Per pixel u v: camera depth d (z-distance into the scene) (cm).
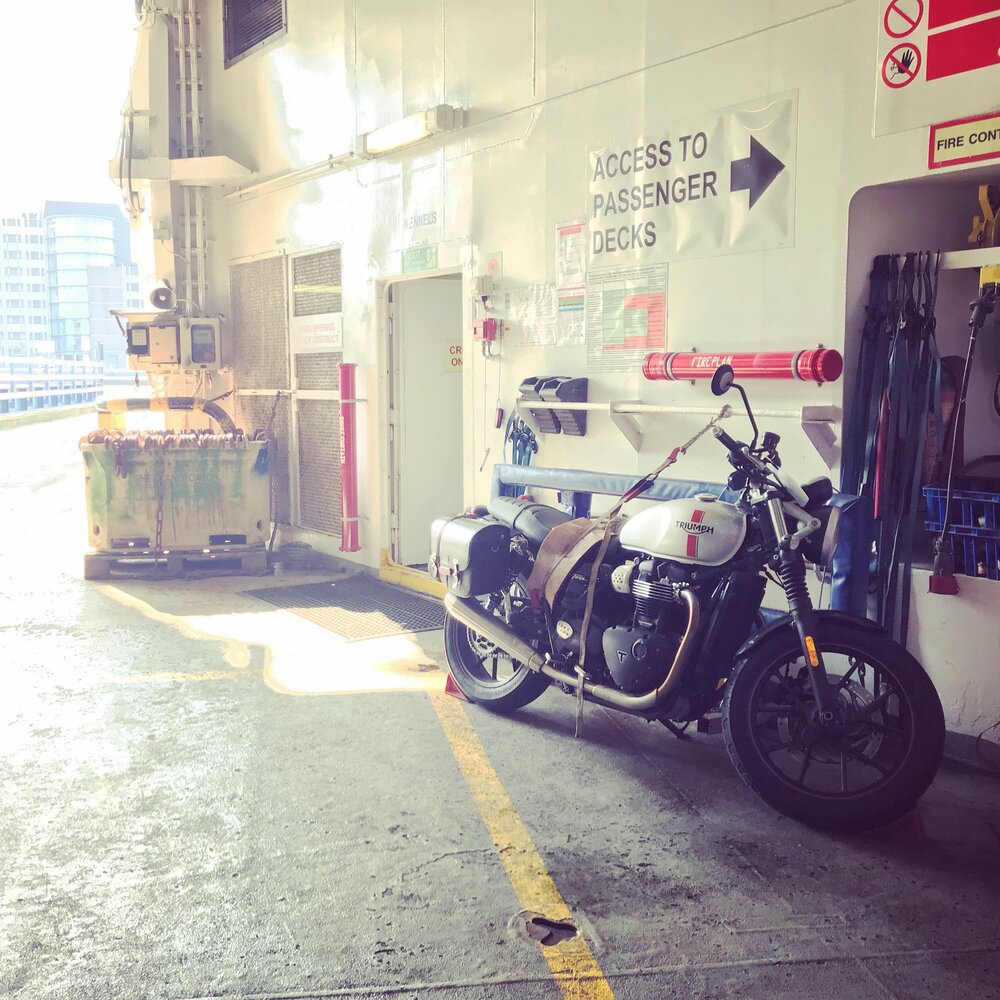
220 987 226
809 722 308
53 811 318
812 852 292
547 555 374
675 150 448
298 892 268
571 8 498
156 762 360
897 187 380
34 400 1966
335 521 747
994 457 443
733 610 323
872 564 384
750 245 418
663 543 331
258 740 383
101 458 688
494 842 298
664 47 449
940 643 365
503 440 566
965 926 253
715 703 335
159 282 867
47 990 224
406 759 364
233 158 842
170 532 706
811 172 393
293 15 741
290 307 777
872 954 240
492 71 554
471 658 440
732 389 429
